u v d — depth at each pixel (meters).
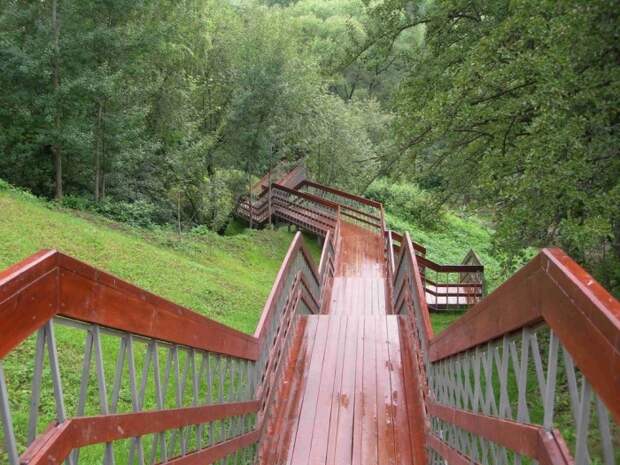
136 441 2.19
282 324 6.14
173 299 8.93
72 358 5.32
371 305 11.12
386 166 10.74
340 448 4.63
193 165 16.50
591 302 1.25
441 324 11.13
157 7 17.00
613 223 5.00
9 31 14.17
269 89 19.25
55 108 13.77
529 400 5.04
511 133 7.04
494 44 6.27
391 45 11.11
